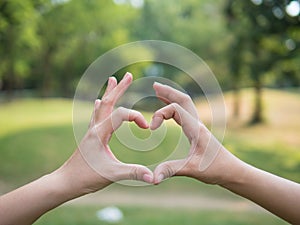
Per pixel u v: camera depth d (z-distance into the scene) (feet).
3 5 33.73
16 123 55.01
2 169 40.16
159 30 93.91
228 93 70.03
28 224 3.56
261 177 3.66
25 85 104.22
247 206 28.30
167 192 32.07
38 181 3.54
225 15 54.19
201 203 29.27
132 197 30.30
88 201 28.43
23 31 60.23
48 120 55.72
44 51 82.17
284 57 53.47
